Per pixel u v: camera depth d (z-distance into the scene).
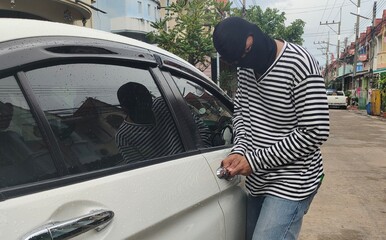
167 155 1.56
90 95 1.38
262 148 1.80
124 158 1.38
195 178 1.60
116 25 20.27
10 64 1.11
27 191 1.04
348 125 14.89
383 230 3.92
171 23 18.02
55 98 1.24
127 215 1.22
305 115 1.66
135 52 1.62
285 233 1.76
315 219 4.21
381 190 5.30
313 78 1.65
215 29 1.68
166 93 1.72
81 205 1.11
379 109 19.42
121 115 1.47
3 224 0.94
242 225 1.96
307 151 1.69
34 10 8.69
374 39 27.94
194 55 11.67
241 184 2.02
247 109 1.89
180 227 1.47
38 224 1.00
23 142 1.11
